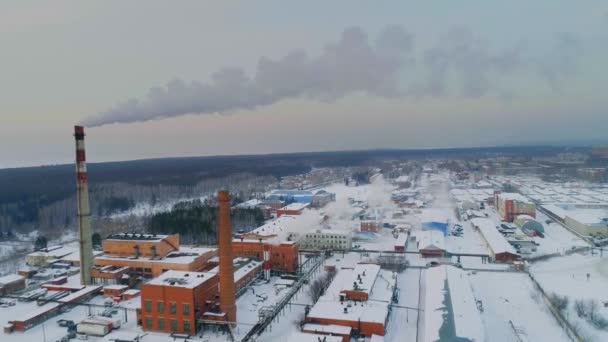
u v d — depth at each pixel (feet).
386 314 272.51
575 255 434.30
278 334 266.36
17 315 301.84
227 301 275.59
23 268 431.02
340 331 254.27
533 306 302.04
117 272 366.84
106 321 278.05
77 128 359.25
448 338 226.99
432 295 295.48
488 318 281.74
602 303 295.07
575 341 246.47
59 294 334.03
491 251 441.68
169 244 407.85
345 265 418.72
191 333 269.03
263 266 382.01
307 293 337.72
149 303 278.26
